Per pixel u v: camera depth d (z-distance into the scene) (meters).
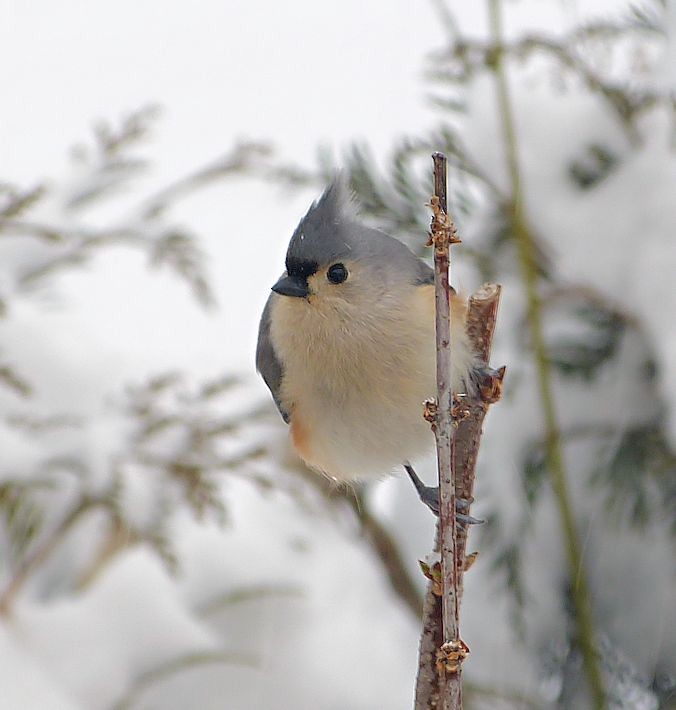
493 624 7.64
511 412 7.48
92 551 7.50
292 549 8.05
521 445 7.44
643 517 7.15
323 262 5.86
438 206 4.45
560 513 6.87
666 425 7.12
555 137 7.61
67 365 7.83
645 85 7.64
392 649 7.70
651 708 7.41
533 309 6.79
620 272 7.21
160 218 8.31
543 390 6.79
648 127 7.48
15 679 6.52
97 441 7.26
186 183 8.33
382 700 7.32
